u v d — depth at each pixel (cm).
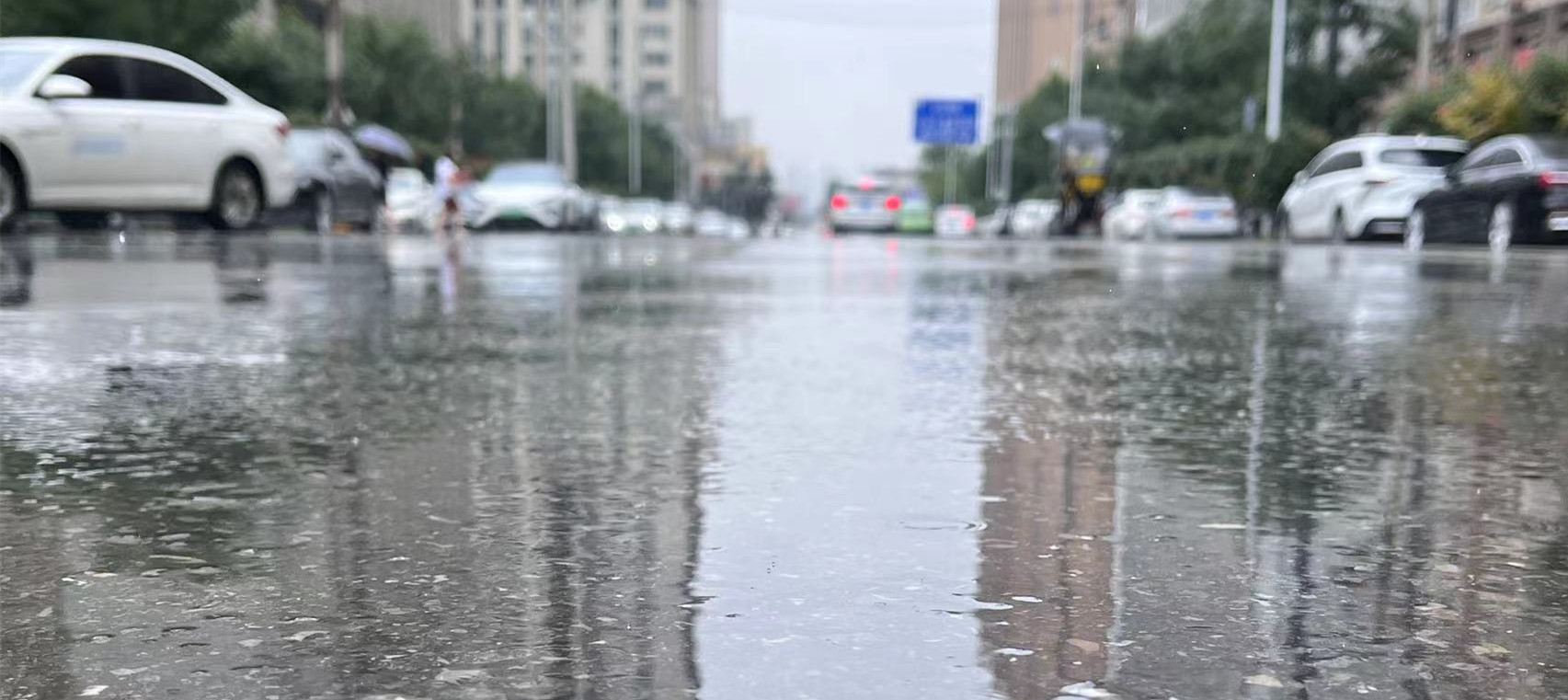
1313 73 4275
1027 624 216
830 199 4044
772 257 1798
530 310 837
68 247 1296
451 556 259
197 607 223
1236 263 1598
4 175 1227
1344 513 306
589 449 378
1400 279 1223
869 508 305
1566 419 447
